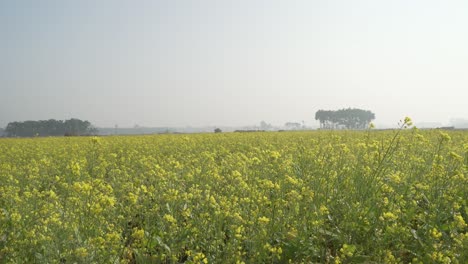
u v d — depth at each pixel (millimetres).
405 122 6461
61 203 5988
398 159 8141
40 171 9609
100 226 4688
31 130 81312
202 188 6855
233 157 10117
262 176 7477
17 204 5859
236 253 4227
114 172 8969
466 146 8086
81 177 8250
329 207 5422
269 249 4246
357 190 5781
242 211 5332
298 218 4996
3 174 8633
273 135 23906
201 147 14969
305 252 4477
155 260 4301
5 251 4379
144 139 21844
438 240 4449
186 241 4590
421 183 6246
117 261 4078
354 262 4262
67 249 4121
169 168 8914
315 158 8352
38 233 4520
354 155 8852
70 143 19750
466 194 5941
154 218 5344
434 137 15273
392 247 4512
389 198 5492
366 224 4801
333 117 106875
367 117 108188
